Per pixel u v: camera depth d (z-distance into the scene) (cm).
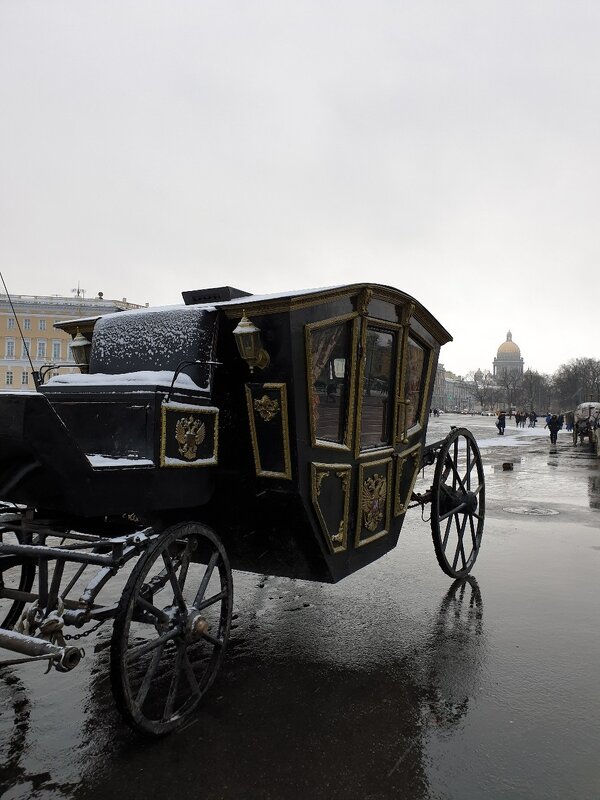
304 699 357
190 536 342
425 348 555
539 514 971
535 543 769
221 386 387
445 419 6241
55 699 358
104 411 347
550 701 360
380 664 407
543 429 4522
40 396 265
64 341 6319
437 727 329
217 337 386
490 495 1171
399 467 497
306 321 372
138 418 333
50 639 293
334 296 394
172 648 430
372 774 287
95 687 373
